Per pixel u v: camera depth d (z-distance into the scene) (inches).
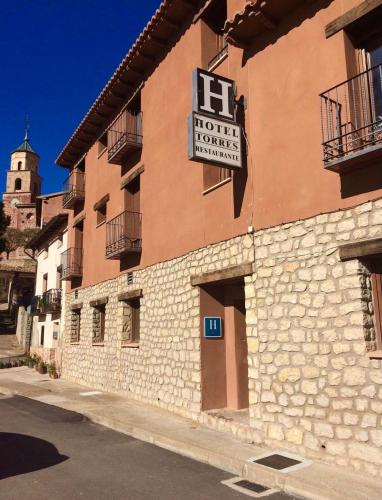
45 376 748.0
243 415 331.3
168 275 416.2
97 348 580.4
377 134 244.8
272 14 298.4
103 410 408.2
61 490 215.0
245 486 223.8
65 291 756.0
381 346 234.5
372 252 229.5
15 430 348.5
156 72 474.9
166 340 410.0
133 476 237.3
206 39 402.0
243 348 363.6
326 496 201.2
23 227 2507.4
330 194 256.8
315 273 260.5
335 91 259.0
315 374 253.9
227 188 342.0
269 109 304.2
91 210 651.5
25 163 2768.2
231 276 323.6
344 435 235.1
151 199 462.6
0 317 1524.4
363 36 260.5
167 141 440.5
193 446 277.7
